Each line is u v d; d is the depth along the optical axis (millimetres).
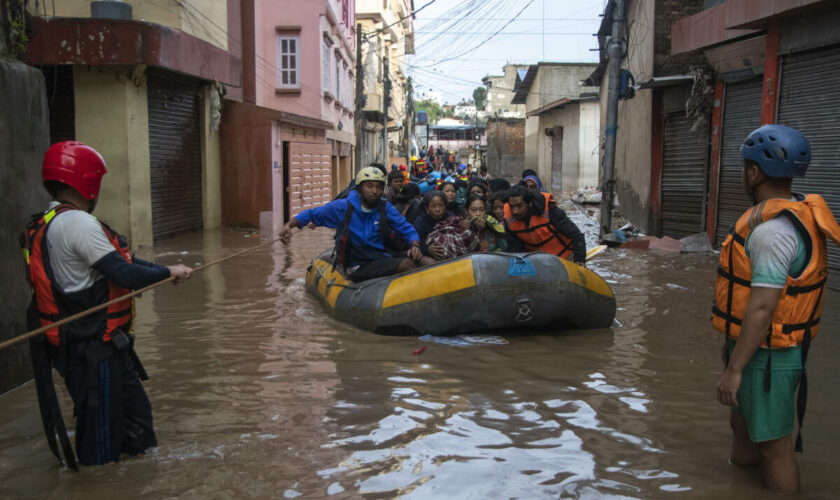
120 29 10836
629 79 14734
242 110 15961
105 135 11359
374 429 3857
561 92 39844
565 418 4031
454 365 5125
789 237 2791
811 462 3449
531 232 6703
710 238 12695
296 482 3209
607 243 12859
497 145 56594
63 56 10789
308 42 20469
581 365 5141
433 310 5898
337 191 26078
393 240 6707
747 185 3045
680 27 13031
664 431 3842
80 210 3391
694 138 13695
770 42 10031
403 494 3086
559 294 5941
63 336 3303
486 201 7719
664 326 6457
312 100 20672
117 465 3414
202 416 4078
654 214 15273
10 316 4691
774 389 2932
